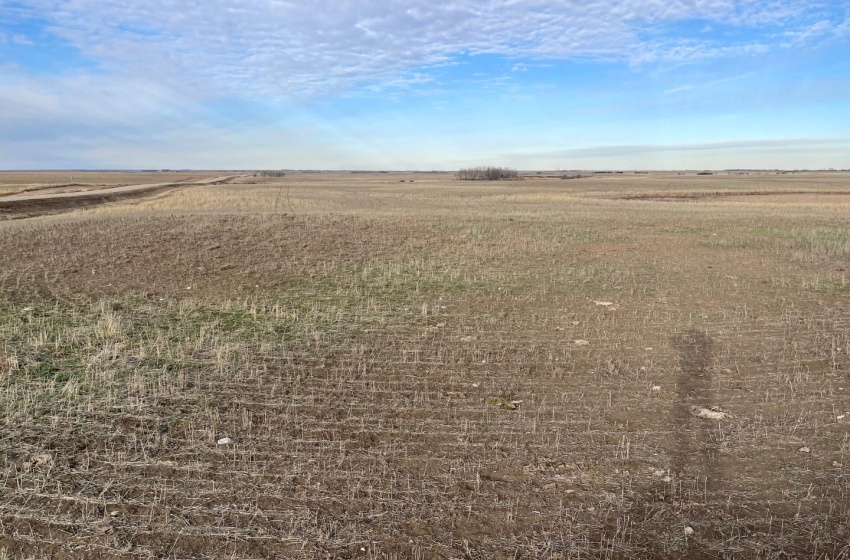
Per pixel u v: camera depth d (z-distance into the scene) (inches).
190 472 166.9
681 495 157.6
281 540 138.3
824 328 325.7
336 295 415.2
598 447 185.3
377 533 141.5
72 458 172.6
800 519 146.5
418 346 294.7
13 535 137.5
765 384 240.4
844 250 613.9
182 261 515.5
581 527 144.3
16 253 522.3
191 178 4785.9
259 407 214.2
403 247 636.1
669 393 231.6
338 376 249.0
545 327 334.6
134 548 134.4
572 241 691.4
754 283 459.5
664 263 552.1
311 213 920.3
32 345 275.6
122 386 228.8
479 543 138.1
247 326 327.3
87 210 1179.9
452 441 189.6
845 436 189.5
